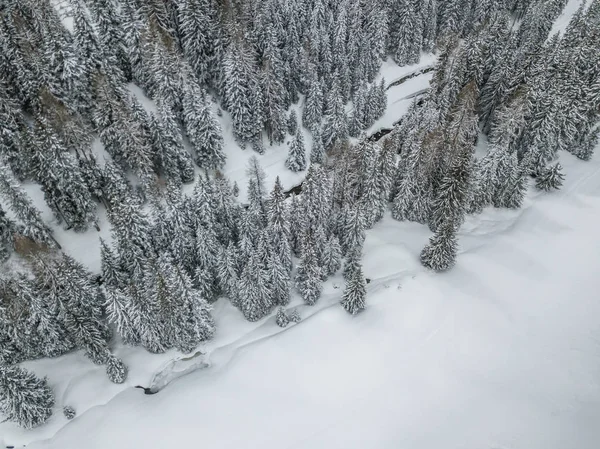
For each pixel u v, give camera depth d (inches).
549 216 2449.6
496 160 2311.8
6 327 1608.0
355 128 2770.7
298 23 2770.7
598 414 1736.0
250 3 2519.7
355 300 1862.7
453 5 3267.7
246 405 1685.5
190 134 2244.1
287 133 2689.5
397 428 1663.4
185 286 1657.2
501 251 2273.6
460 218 2196.1
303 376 1761.8
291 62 2709.2
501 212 2477.9
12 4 2090.3
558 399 1776.6
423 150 2139.5
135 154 1980.8
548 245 2326.5
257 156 2559.1
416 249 2213.3
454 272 2134.6
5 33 1909.4
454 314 1982.0
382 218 2370.8
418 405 1724.9
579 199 2546.8
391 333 1887.3
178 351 1827.0
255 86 2363.4
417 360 1834.4
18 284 1577.3
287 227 1941.4
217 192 1959.9
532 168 2593.5
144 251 1814.7
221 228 1971.0
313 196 1975.9
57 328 1688.0
